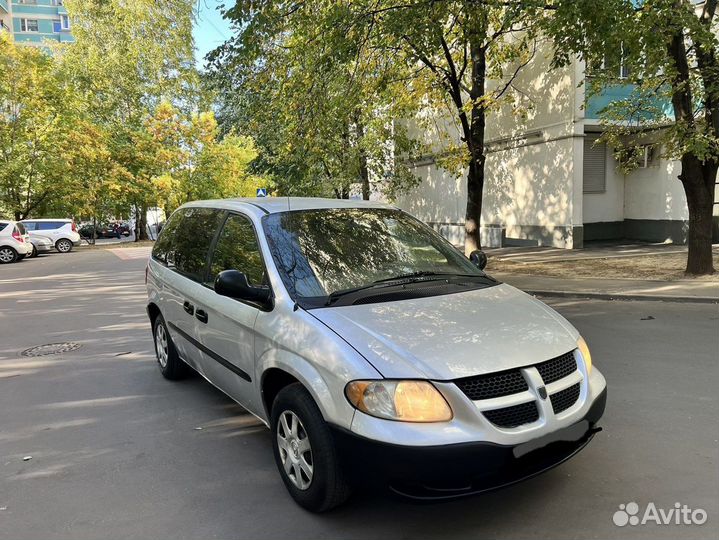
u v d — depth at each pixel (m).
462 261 4.23
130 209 36.72
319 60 9.28
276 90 11.52
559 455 2.88
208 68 11.51
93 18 32.09
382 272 3.77
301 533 2.93
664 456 3.64
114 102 32.75
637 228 18.91
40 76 29.58
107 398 5.23
